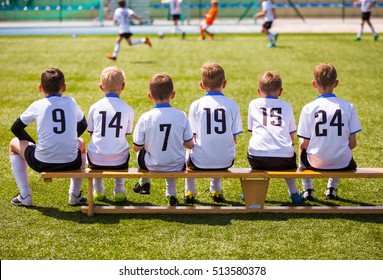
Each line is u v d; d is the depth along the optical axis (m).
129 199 9.68
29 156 9.01
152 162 8.98
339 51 28.36
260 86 9.41
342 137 9.02
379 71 22.48
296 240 8.09
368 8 32.47
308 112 9.09
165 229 8.45
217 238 8.16
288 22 49.62
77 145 9.16
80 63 24.72
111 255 7.68
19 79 20.77
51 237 8.17
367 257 7.64
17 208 9.19
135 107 16.28
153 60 25.62
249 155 9.23
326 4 54.12
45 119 8.90
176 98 17.45
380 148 12.65
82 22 47.97
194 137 9.22
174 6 38.72
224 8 52.28
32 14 49.00
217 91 9.27
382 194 9.96
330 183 9.74
